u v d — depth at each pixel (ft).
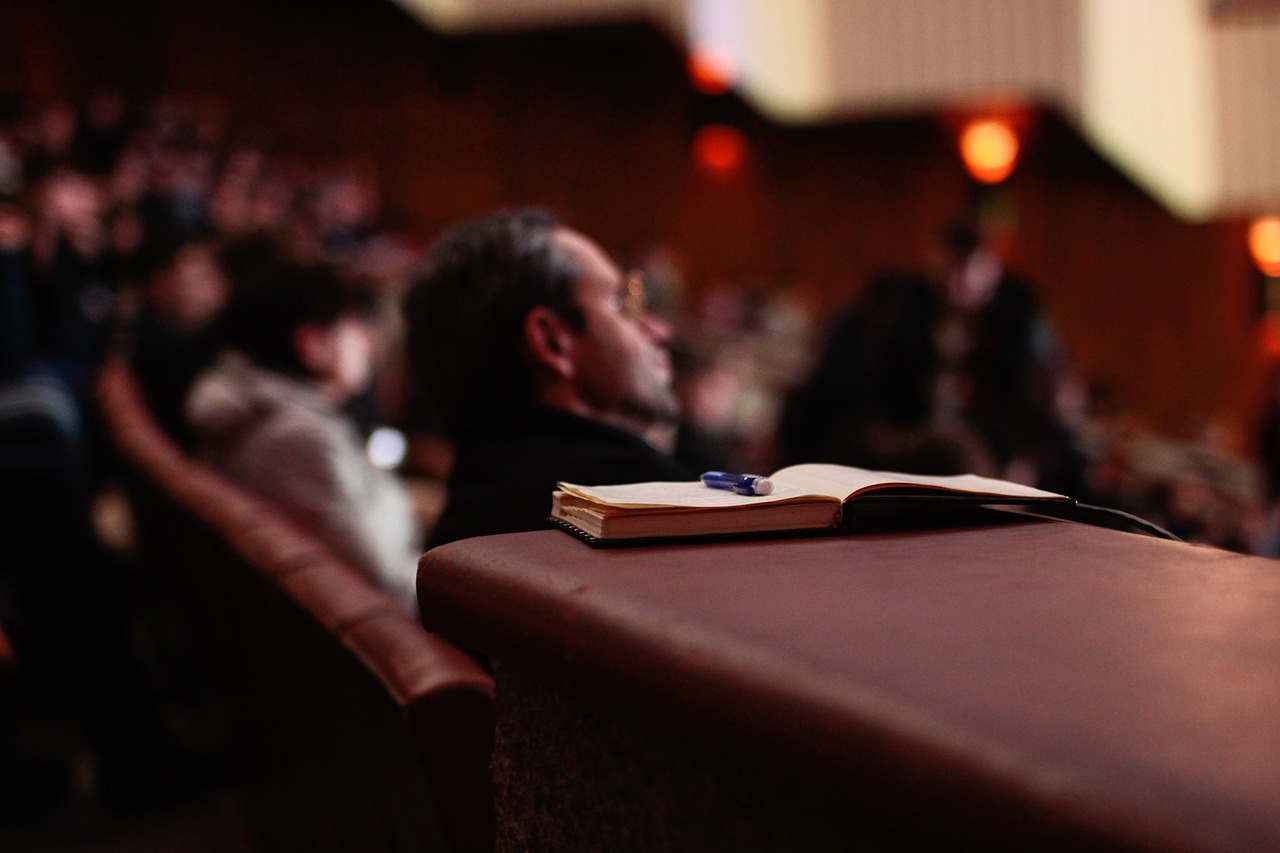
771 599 1.69
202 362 8.23
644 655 1.54
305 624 3.24
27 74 28.81
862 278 39.47
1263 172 40.63
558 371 3.90
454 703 2.35
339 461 5.88
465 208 36.04
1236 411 41.65
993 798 1.06
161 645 8.79
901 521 2.46
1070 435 9.80
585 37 35.27
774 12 37.50
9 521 7.53
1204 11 40.93
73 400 10.93
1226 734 1.11
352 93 34.55
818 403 9.98
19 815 7.62
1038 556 2.07
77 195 12.98
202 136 26.43
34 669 7.56
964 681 1.28
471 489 3.56
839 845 1.38
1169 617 1.59
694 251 38.58
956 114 36.37
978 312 9.64
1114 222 41.63
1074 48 35.47
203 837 7.27
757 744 1.32
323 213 24.97
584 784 1.96
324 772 3.63
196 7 31.68
